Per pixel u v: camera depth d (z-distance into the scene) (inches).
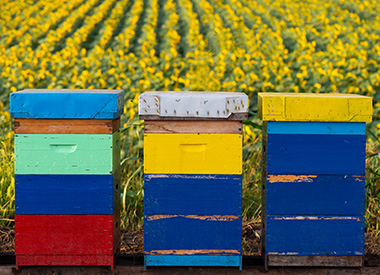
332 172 122.0
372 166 196.5
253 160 194.7
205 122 119.6
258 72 297.3
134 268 127.0
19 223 123.0
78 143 120.0
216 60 319.3
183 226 123.7
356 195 123.0
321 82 291.6
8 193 166.6
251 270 127.2
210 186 122.0
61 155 120.4
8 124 260.2
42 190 121.6
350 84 292.2
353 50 325.1
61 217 122.7
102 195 122.0
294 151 121.4
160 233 123.9
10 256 129.8
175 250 124.5
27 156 120.3
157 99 118.0
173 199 122.3
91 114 118.1
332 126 120.7
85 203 122.0
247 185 182.5
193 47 354.6
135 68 308.0
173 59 324.2
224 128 119.8
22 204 122.0
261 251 133.5
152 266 127.6
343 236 124.4
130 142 227.1
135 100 249.6
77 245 123.7
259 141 224.7
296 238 124.5
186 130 119.7
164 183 121.6
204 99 118.0
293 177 122.4
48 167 120.7
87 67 311.3
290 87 288.2
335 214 123.6
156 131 119.8
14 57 324.8
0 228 160.9
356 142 121.3
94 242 123.7
